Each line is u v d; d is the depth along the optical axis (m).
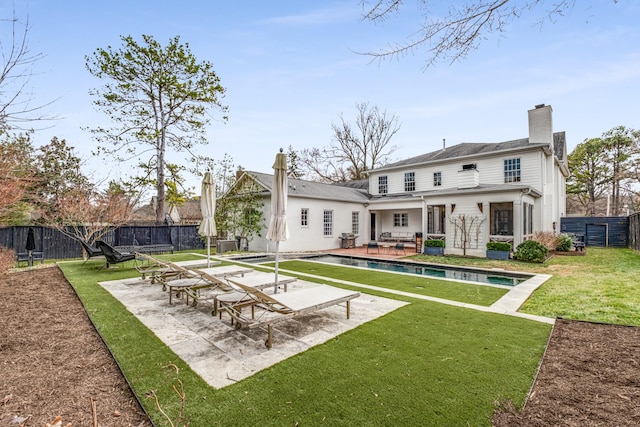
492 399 2.59
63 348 3.63
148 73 16.67
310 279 7.84
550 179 15.46
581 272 8.85
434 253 13.55
